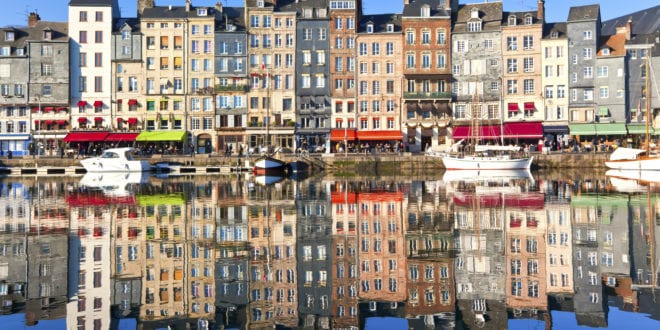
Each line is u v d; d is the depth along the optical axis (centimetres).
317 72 8262
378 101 8200
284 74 8300
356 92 8219
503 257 1914
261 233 2348
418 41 8112
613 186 4459
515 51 7969
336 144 8162
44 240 2192
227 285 1608
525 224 2536
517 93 7981
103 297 1493
